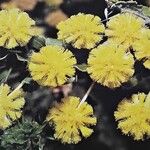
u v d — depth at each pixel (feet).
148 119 0.34
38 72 0.33
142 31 0.35
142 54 0.34
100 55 0.33
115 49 0.34
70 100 0.34
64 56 0.34
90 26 0.35
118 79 0.33
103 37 0.37
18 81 0.37
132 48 0.35
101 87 0.37
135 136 0.34
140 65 0.36
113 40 0.35
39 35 0.37
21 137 0.35
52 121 0.35
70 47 0.36
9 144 0.36
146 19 0.37
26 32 0.35
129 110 0.34
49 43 0.37
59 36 0.35
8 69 0.37
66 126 0.34
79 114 0.34
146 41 0.34
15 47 0.36
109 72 0.33
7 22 0.35
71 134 0.34
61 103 0.34
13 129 0.35
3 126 0.34
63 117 0.34
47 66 0.33
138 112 0.34
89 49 0.36
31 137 0.35
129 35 0.35
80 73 0.36
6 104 0.34
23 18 0.35
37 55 0.34
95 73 0.33
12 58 0.37
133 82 0.36
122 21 0.35
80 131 0.35
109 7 0.39
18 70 0.37
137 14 0.37
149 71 0.36
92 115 0.36
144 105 0.34
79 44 0.35
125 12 0.38
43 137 0.36
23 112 0.37
